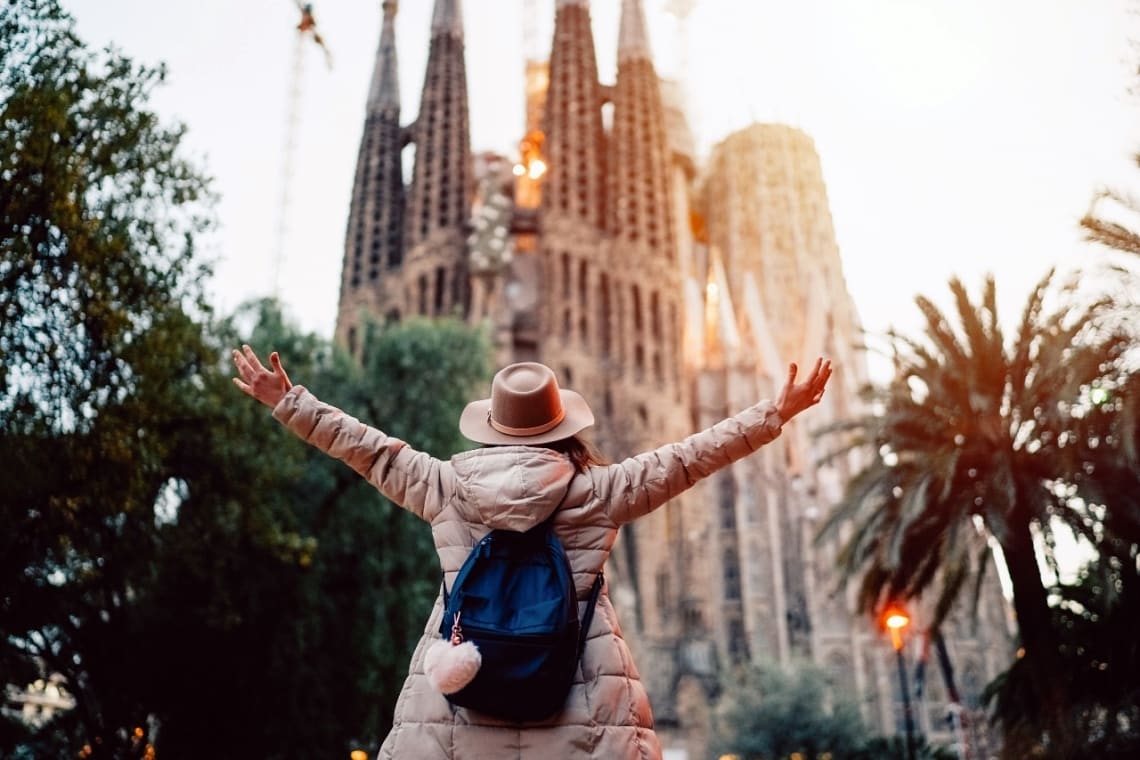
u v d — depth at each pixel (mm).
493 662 3014
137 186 18000
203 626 24422
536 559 3252
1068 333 17906
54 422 16172
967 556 20031
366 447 3543
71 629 21234
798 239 111562
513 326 91250
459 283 92062
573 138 99000
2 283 15086
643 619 83125
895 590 21031
